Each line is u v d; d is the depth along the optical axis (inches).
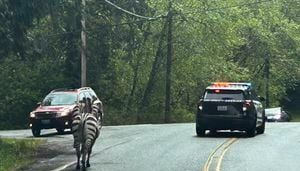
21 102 1670.8
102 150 700.7
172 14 1738.4
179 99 2027.6
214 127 882.8
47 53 1573.6
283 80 2551.7
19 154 676.7
